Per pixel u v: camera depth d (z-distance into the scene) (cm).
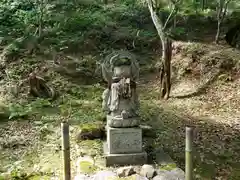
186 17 2156
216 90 1410
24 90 1402
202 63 1516
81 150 966
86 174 849
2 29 1869
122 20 2220
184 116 1246
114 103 902
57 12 2172
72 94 1418
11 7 2053
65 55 1730
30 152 995
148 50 1884
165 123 1191
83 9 2323
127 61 910
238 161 980
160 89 1428
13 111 1216
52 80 1494
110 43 1905
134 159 898
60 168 913
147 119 1217
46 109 1285
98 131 1047
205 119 1223
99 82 1546
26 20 1959
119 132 892
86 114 1238
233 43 1759
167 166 891
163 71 1370
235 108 1293
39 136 1082
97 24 2067
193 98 1386
